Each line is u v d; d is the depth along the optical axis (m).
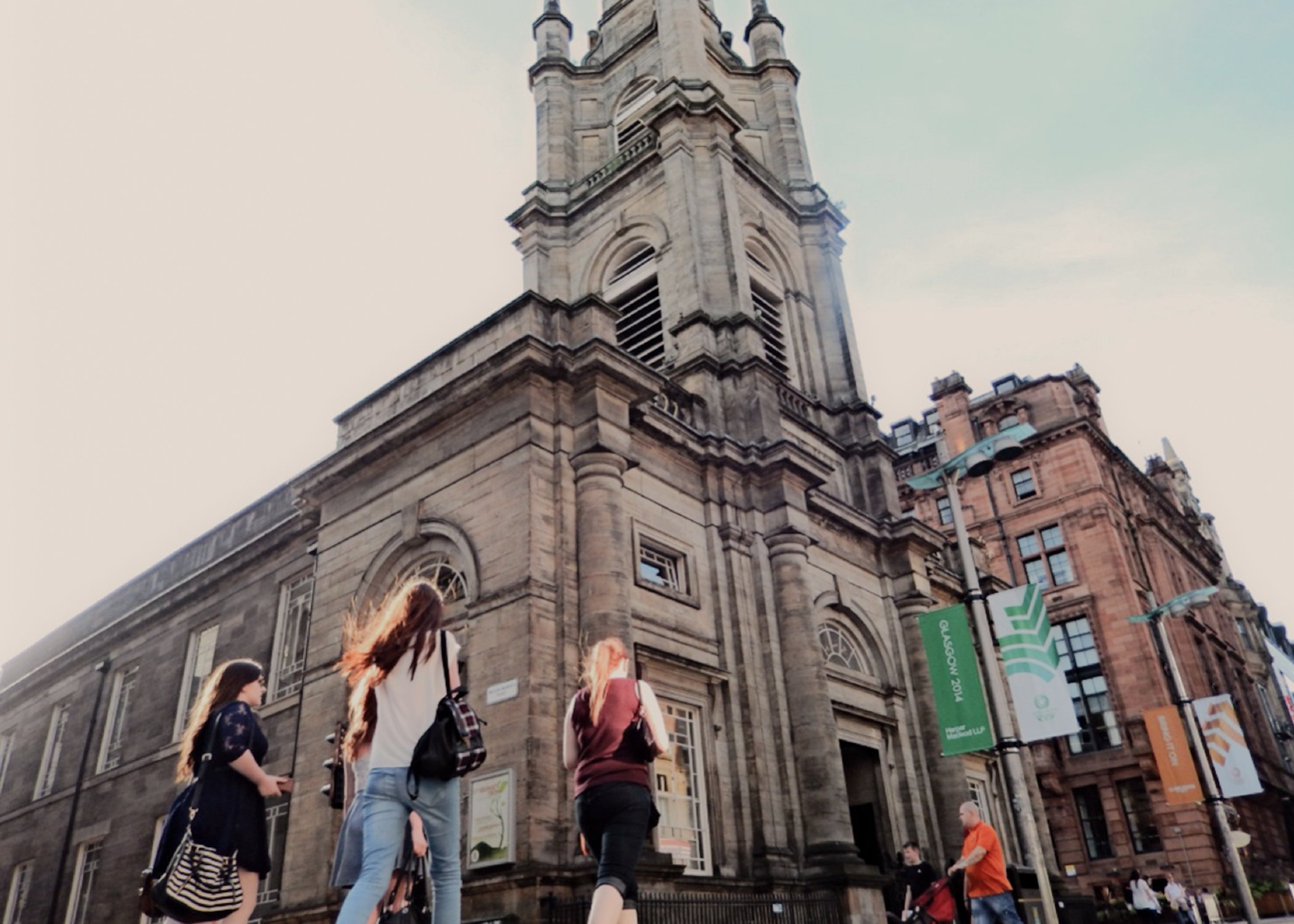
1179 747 27.19
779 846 17.38
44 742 28.42
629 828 5.53
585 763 5.83
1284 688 66.88
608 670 6.11
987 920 11.48
